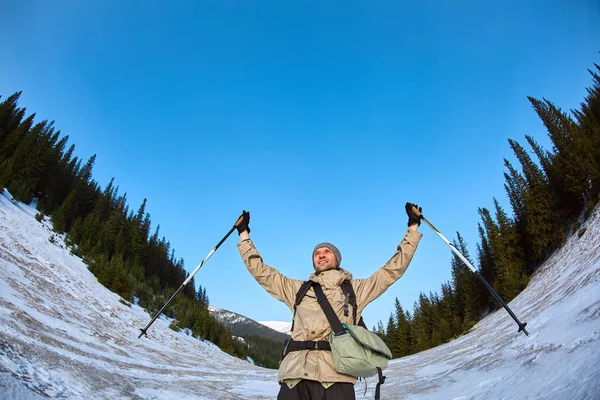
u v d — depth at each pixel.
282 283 3.28
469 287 49.53
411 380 11.24
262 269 3.33
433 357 17.66
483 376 8.18
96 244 48.09
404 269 3.18
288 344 2.96
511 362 8.09
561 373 5.11
